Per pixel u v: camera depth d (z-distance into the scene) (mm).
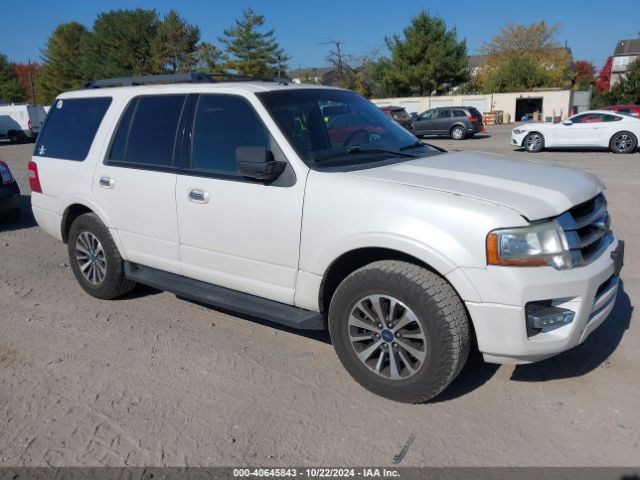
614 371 3779
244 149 3684
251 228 3875
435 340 3170
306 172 3643
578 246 3168
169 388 3738
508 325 3045
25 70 90938
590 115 18031
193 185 4176
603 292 3387
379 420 3320
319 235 3541
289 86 4293
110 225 4875
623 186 10695
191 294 4348
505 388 3617
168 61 61250
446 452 3021
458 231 3078
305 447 3098
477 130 27594
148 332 4621
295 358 4117
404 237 3193
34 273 6289
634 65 51188
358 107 4566
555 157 16953
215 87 4262
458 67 49594
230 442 3156
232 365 4031
